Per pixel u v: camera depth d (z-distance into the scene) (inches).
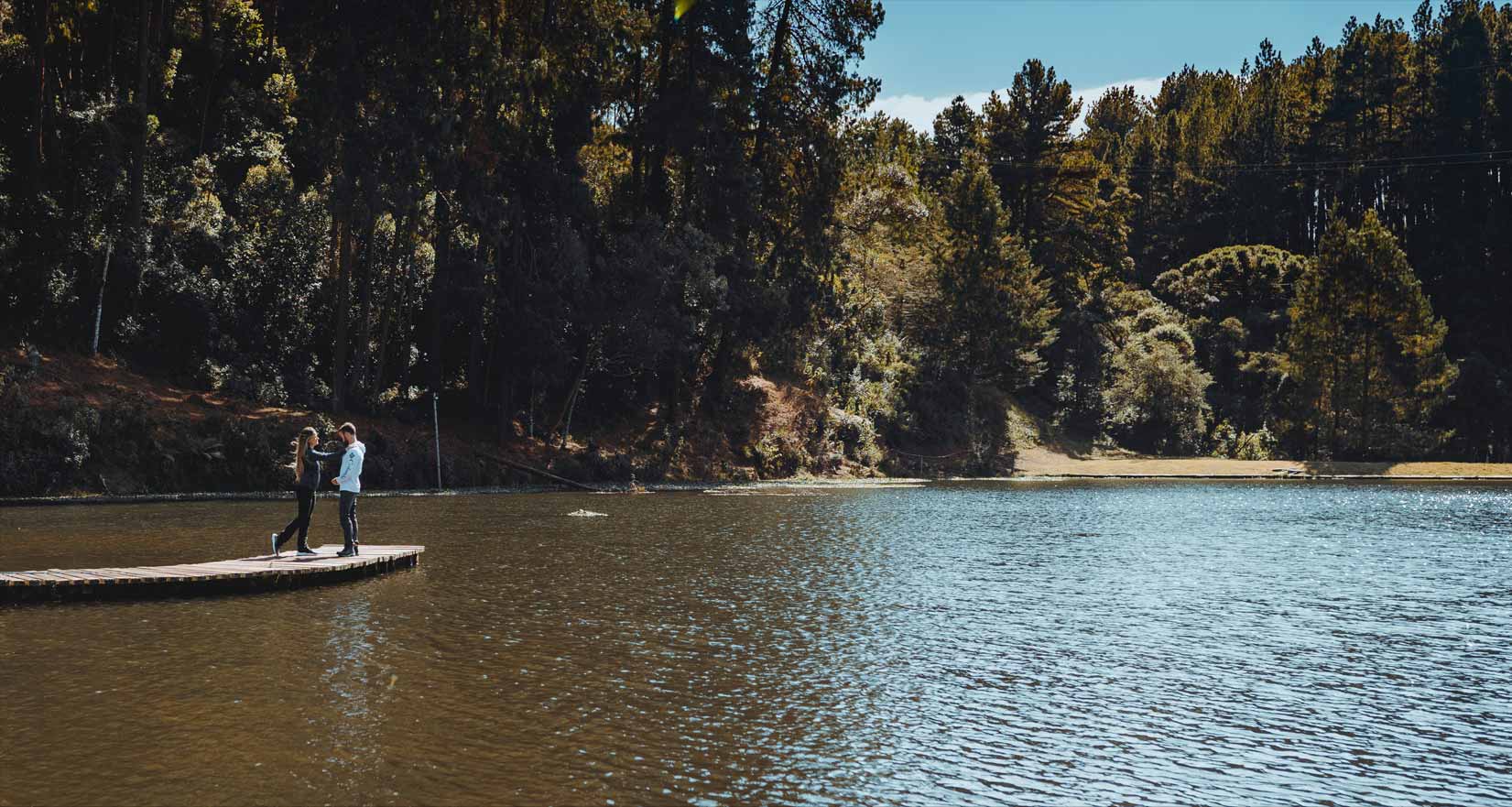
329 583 728.3
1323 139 4739.2
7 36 1807.3
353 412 1926.7
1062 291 3914.9
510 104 1967.3
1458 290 4173.2
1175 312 4143.7
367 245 1946.4
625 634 570.3
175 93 2123.5
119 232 1752.0
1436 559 976.9
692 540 1059.3
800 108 2486.5
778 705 434.0
